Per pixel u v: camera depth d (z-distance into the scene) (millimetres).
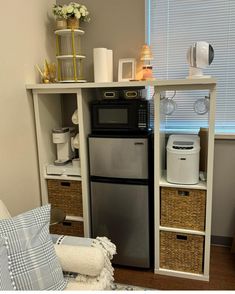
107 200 2240
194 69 1974
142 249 2225
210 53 1927
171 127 2568
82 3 2500
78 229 2357
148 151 2076
